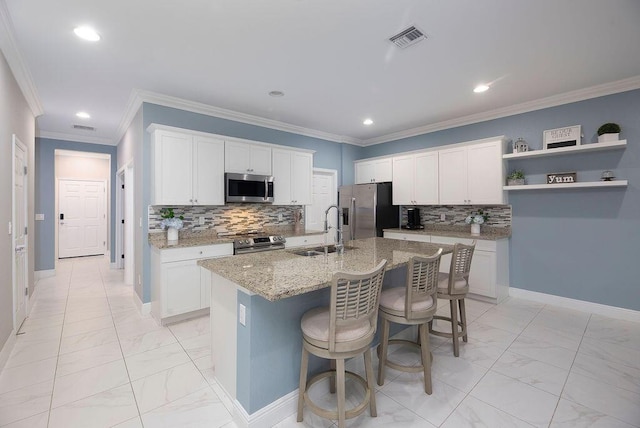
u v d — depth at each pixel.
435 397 2.04
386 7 2.07
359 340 1.63
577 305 3.66
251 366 1.72
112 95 3.61
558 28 2.31
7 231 2.63
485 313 3.56
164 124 3.70
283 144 4.98
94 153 5.91
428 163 4.77
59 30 2.29
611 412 1.88
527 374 2.30
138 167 3.79
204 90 3.47
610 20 2.21
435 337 2.96
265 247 4.06
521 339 2.88
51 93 3.53
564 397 2.03
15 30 2.28
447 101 3.86
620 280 3.39
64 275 5.51
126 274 4.84
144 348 2.73
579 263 3.65
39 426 1.77
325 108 4.11
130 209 4.78
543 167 3.86
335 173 5.77
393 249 2.79
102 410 1.91
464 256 2.63
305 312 1.98
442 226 4.98
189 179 3.65
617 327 3.14
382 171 5.45
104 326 3.21
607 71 3.04
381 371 2.17
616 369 2.36
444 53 2.68
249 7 2.06
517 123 4.07
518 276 4.12
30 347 2.73
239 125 4.43
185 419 1.84
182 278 3.33
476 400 2.01
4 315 2.51
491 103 3.94
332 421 1.83
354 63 2.86
